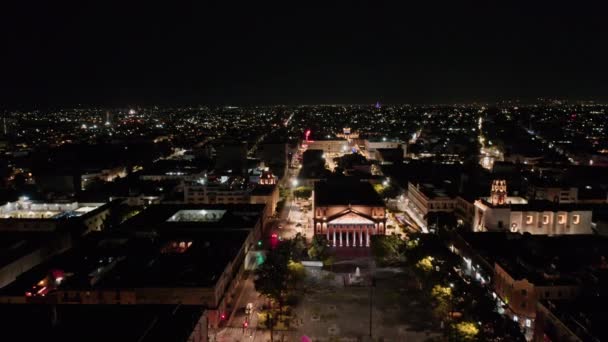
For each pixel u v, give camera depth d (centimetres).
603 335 12206
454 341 15000
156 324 13012
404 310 18212
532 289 16575
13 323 12888
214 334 16488
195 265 18962
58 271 18350
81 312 13538
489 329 15050
